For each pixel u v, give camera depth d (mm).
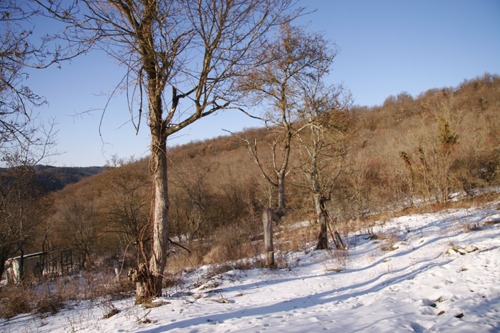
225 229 25828
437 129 23875
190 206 32938
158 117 8484
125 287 11906
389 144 31844
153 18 7301
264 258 13312
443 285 6535
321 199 14656
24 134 6328
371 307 6078
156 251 8492
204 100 8125
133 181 28047
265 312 6688
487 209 15219
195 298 8328
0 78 5727
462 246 9555
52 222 31812
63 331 7406
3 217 17031
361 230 17156
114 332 6211
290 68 10812
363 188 23922
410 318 5141
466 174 21125
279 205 12281
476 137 24016
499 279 6180
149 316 6930
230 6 7336
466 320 4676
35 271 27875
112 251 33000
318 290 8383
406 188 24297
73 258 35312
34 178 19688
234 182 36281
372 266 10242
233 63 7992
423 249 10602
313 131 14984
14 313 10594
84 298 11680
